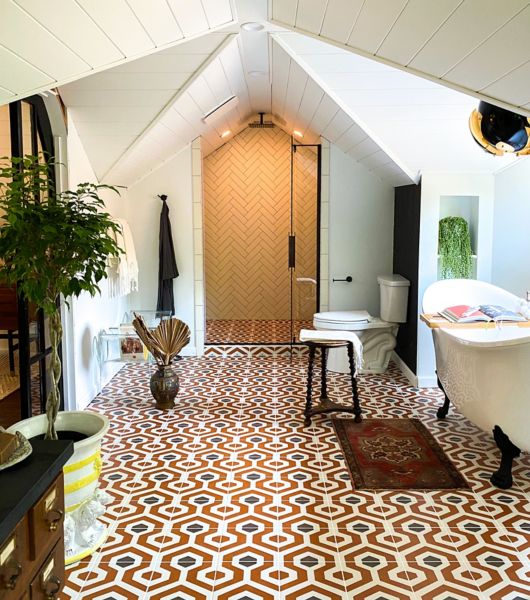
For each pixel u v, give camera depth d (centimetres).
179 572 234
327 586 225
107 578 231
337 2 228
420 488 305
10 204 223
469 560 241
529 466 331
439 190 462
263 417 414
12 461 152
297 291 596
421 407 433
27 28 195
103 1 203
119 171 470
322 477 319
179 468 331
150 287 584
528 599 216
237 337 632
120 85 378
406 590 222
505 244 460
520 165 447
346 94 416
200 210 572
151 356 462
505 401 296
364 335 525
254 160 702
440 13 196
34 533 146
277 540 257
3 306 474
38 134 366
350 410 400
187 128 497
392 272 575
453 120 431
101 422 260
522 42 190
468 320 371
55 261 230
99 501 257
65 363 405
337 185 567
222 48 359
